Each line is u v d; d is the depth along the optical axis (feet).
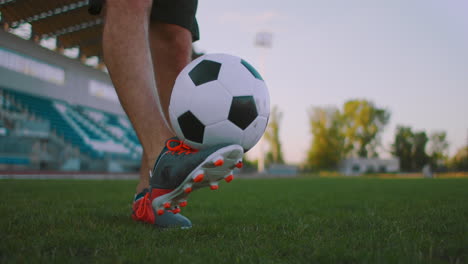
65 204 11.21
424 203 13.91
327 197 18.12
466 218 8.57
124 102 6.28
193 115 5.74
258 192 22.08
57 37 46.26
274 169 117.50
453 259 4.55
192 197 16.84
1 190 17.62
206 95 5.69
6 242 5.03
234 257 4.53
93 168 65.92
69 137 69.77
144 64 6.36
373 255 4.56
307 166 192.65
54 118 71.51
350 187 31.65
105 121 88.89
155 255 4.51
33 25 41.78
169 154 5.66
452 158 199.72
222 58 6.13
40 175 49.37
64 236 5.50
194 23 9.41
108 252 4.71
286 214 9.86
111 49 6.21
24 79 67.62
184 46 8.53
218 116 5.69
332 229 7.00
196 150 5.83
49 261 4.18
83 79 81.92
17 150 52.95
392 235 6.06
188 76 5.97
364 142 197.06
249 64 6.45
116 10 6.25
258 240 5.64
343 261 4.47
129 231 6.14
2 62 64.03
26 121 56.54
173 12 8.15
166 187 5.57
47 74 73.82
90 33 45.85
